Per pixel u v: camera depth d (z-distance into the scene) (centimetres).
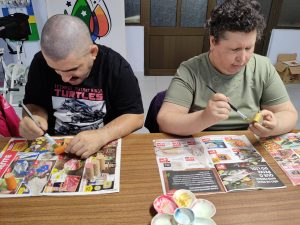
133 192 75
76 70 89
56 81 110
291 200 73
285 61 367
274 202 72
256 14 92
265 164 87
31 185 77
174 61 375
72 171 83
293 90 331
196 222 64
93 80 110
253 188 77
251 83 114
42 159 88
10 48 320
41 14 326
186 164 86
